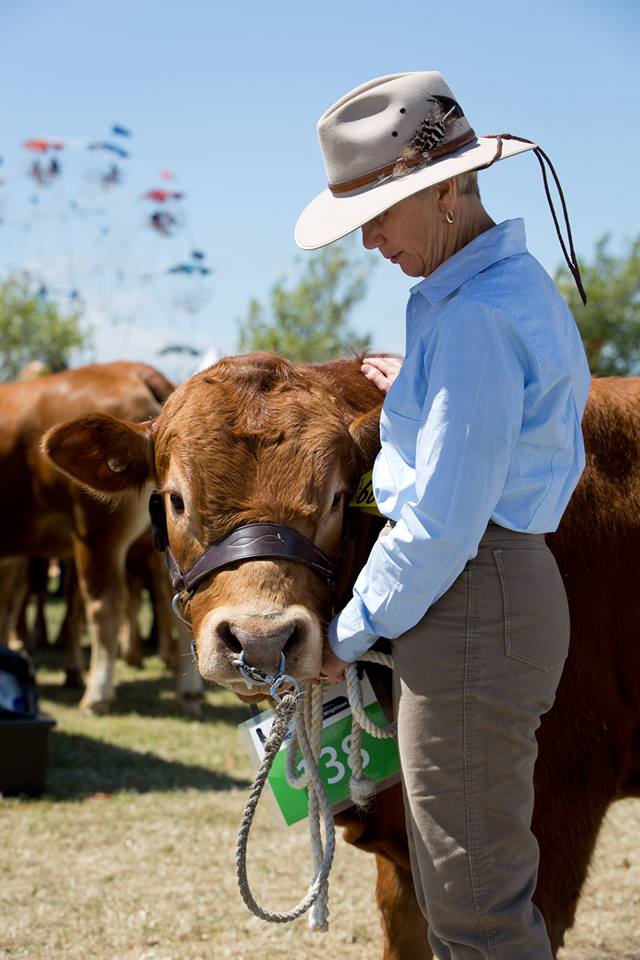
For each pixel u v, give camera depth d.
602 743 2.73
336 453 2.57
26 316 27.59
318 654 2.35
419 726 2.26
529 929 2.24
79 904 4.58
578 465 2.41
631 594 2.79
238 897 4.71
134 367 8.61
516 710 2.23
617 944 4.20
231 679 2.35
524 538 2.28
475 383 2.15
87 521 8.34
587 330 26.17
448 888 2.26
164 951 4.07
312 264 27.27
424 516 2.14
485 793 2.23
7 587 10.51
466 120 2.42
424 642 2.26
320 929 2.51
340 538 2.61
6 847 5.41
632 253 26.81
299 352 26.44
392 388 2.34
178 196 14.32
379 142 2.35
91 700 8.82
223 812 6.13
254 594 2.39
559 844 2.66
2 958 3.96
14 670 7.17
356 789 2.62
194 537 2.57
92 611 8.62
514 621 2.23
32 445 8.38
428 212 2.37
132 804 6.26
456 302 2.24
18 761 6.41
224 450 2.53
